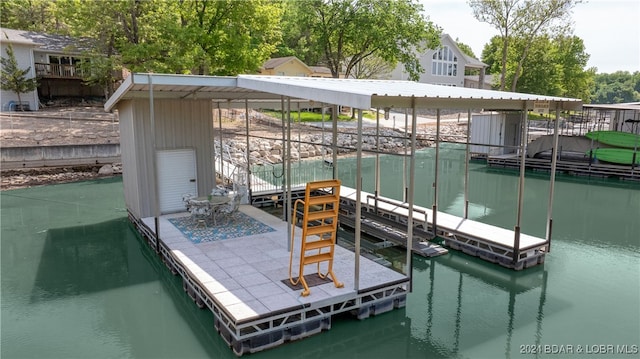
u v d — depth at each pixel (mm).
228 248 8039
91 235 10688
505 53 29266
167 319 6551
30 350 5691
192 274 6742
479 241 8969
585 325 6352
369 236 10461
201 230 9188
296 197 13430
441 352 5695
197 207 9344
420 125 32000
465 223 9969
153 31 19875
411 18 28859
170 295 7383
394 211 10961
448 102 6293
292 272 6840
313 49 32031
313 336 5934
